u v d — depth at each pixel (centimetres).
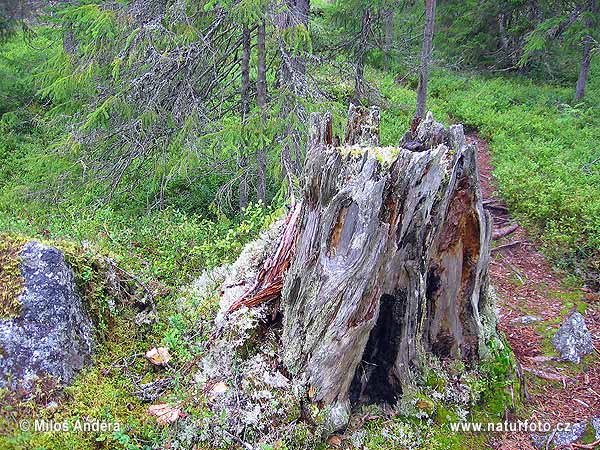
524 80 1941
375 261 356
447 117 1545
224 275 498
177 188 973
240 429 368
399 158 362
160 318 453
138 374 401
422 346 439
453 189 406
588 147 1242
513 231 956
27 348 349
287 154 766
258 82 835
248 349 414
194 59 813
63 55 837
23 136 1273
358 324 369
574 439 454
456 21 2033
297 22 772
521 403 485
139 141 822
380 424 412
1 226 577
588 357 596
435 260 427
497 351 475
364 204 347
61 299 375
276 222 502
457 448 415
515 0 1825
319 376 383
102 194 831
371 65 1797
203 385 387
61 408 346
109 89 812
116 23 759
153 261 575
